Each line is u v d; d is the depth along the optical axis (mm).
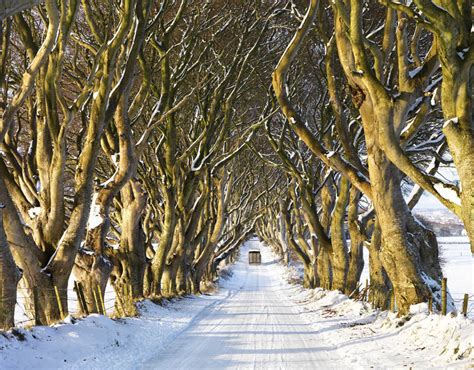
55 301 11906
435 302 12883
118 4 16141
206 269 41406
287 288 39562
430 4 8562
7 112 10336
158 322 15516
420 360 9133
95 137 12711
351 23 11391
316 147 14695
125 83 13578
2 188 11000
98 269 14133
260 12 22156
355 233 20109
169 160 22922
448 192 10125
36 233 12766
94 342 10383
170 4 19047
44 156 12992
